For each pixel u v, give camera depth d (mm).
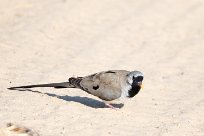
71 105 13734
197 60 19297
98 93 13305
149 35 21938
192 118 13586
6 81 15203
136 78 12984
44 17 22547
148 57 19250
